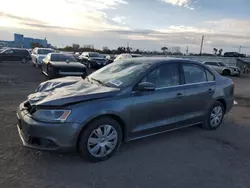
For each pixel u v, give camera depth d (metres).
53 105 3.12
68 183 2.87
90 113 3.21
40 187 2.76
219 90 5.00
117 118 3.53
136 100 3.65
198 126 5.27
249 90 12.36
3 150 3.60
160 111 3.99
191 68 4.60
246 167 3.49
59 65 10.63
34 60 20.36
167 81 4.16
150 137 4.48
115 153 3.66
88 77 4.56
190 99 4.43
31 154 3.52
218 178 3.14
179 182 3.00
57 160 3.39
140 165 3.38
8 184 2.78
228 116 6.33
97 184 2.88
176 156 3.73
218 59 37.22
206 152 3.94
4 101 6.79
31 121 3.17
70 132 3.12
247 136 4.82
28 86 10.02
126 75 3.96
